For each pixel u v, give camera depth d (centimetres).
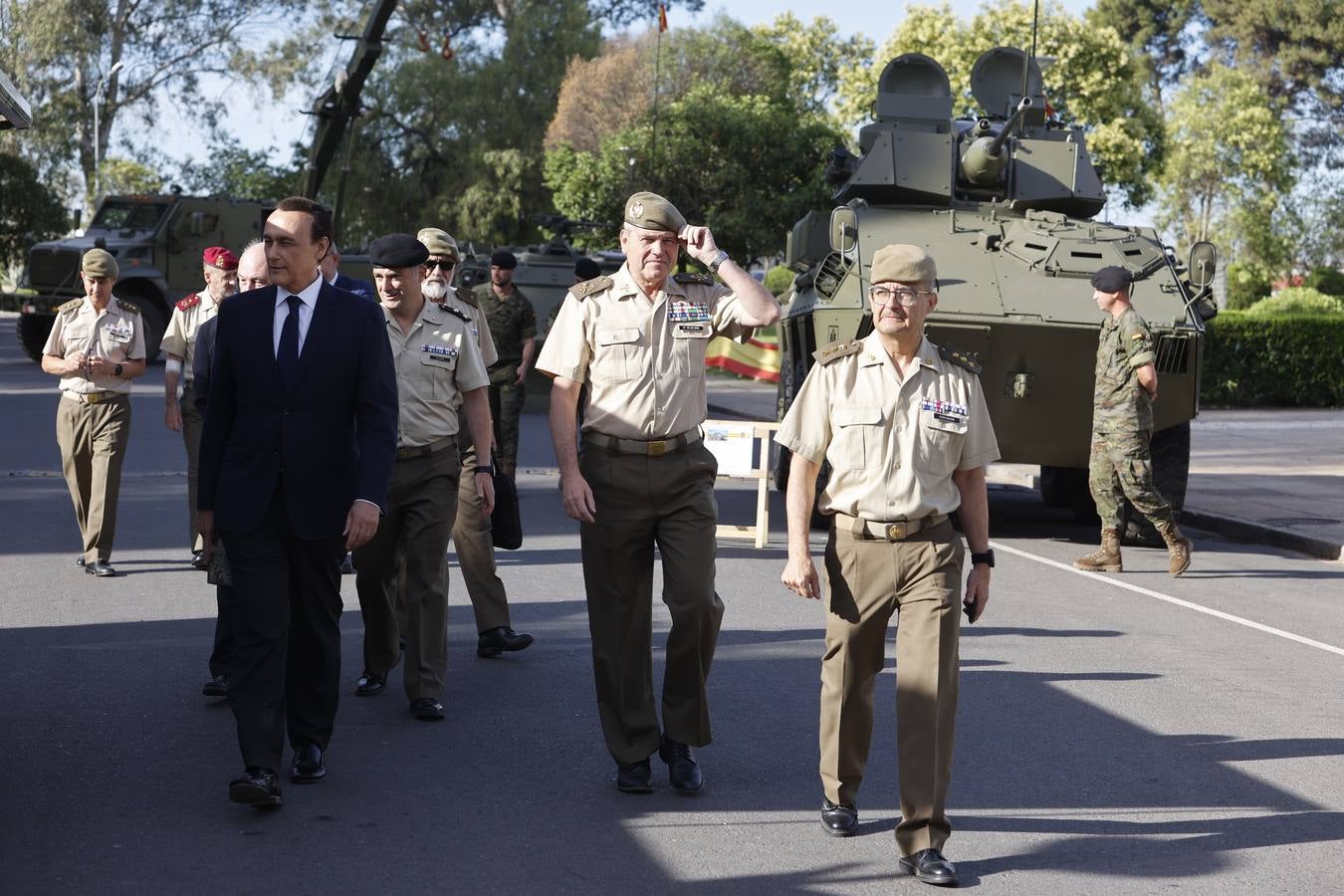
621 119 5084
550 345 572
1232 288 6222
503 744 626
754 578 1041
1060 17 4778
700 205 4338
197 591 937
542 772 589
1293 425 2558
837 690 516
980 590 506
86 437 984
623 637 567
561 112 5228
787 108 4728
